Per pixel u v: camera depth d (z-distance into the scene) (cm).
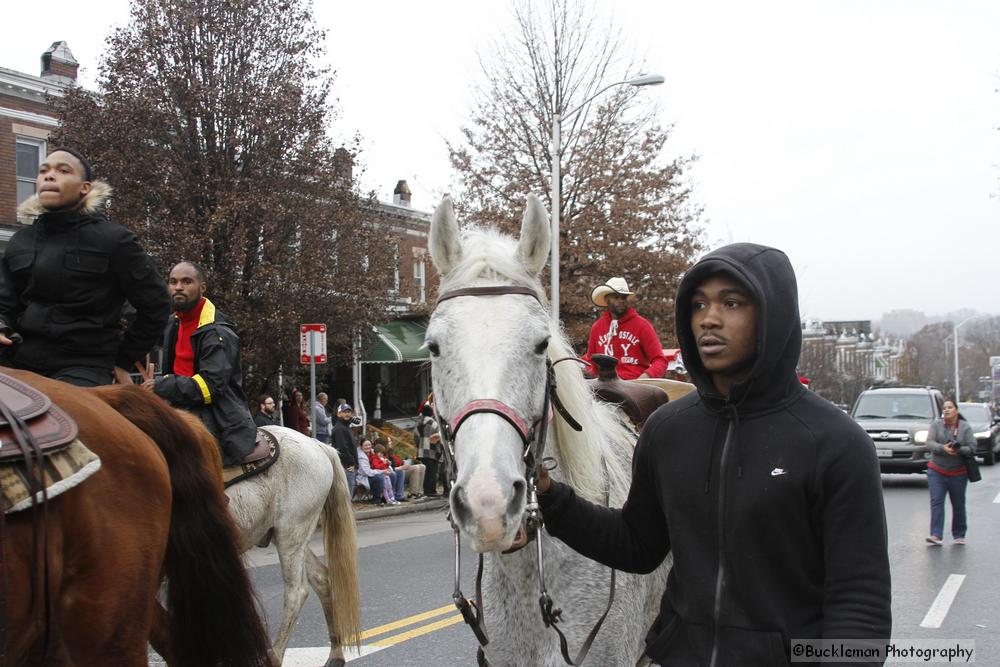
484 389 244
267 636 333
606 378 424
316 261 1558
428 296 2069
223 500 333
